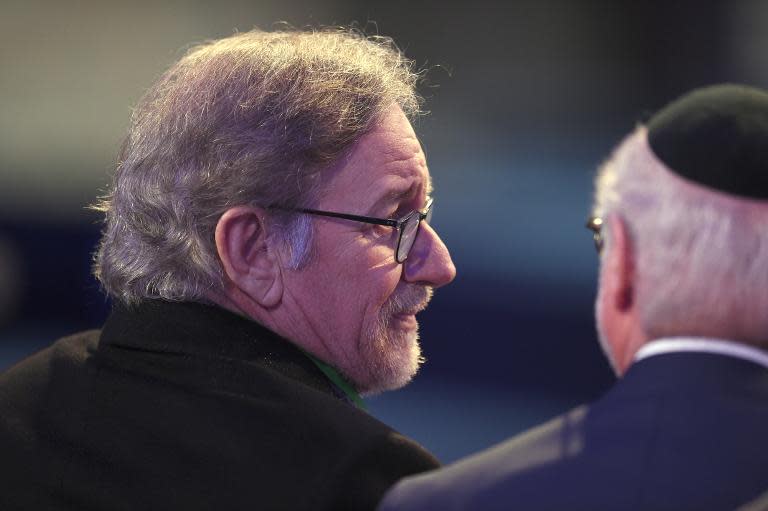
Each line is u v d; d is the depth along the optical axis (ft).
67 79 71.31
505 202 57.21
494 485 9.46
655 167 9.62
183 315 13.01
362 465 11.62
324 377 13.37
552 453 9.57
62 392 13.24
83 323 51.34
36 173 59.11
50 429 12.94
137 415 12.58
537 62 76.89
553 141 73.41
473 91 77.46
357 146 13.30
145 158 13.47
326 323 13.55
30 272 52.19
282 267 13.25
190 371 12.62
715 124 9.49
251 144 12.94
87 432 12.71
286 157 12.96
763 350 9.57
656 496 8.95
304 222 13.16
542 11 76.28
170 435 12.30
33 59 71.00
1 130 65.36
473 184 61.98
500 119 76.43
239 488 11.78
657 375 9.55
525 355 46.55
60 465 12.63
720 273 9.24
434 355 46.83
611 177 10.14
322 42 14.08
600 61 75.87
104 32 72.18
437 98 76.95
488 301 47.21
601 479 9.15
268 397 12.24
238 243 13.07
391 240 13.69
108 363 13.20
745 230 9.18
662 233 9.43
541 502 9.20
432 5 76.95
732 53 72.02
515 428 42.37
